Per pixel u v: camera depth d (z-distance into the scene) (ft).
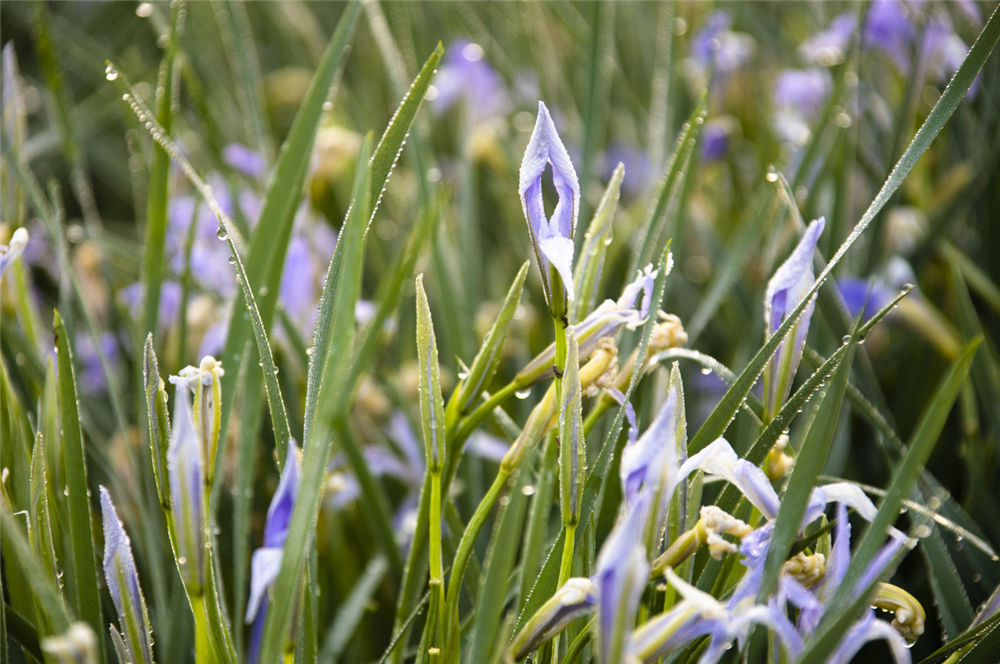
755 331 2.89
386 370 3.10
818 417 1.90
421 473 2.97
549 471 1.90
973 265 3.20
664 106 3.21
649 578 1.94
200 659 1.95
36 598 2.04
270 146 3.52
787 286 2.06
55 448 2.18
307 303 2.90
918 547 2.62
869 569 1.93
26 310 2.48
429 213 2.80
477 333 3.23
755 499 1.95
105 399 3.38
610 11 3.20
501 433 2.90
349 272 1.81
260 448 2.70
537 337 3.38
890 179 2.03
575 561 2.03
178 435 1.89
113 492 2.54
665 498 1.87
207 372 1.94
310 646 2.07
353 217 1.81
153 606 2.47
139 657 1.96
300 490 1.84
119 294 3.22
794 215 2.22
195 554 1.92
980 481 2.55
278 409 2.05
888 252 3.49
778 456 2.10
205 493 1.96
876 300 2.99
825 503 1.98
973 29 3.46
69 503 2.06
